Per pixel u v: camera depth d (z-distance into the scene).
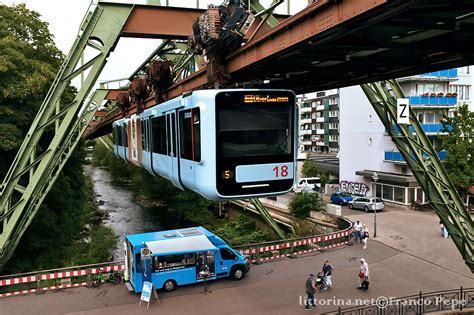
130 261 18.45
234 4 12.18
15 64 22.69
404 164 37.50
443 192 16.62
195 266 18.47
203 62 17.30
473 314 15.64
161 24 16.75
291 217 33.03
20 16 26.34
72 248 27.03
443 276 19.83
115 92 37.72
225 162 10.02
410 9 7.39
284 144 10.66
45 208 24.61
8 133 21.64
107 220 43.72
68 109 16.81
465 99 42.53
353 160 43.75
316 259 22.53
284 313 15.84
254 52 11.12
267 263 21.94
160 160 15.41
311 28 8.76
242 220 36.97
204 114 10.01
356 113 42.84
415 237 27.12
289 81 15.24
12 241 19.11
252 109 10.28
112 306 16.70
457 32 9.38
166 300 17.22
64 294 18.05
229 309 16.25
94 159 114.31
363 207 36.81
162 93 19.97
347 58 11.03
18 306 16.84
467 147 33.25
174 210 45.50
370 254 23.41
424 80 37.75
